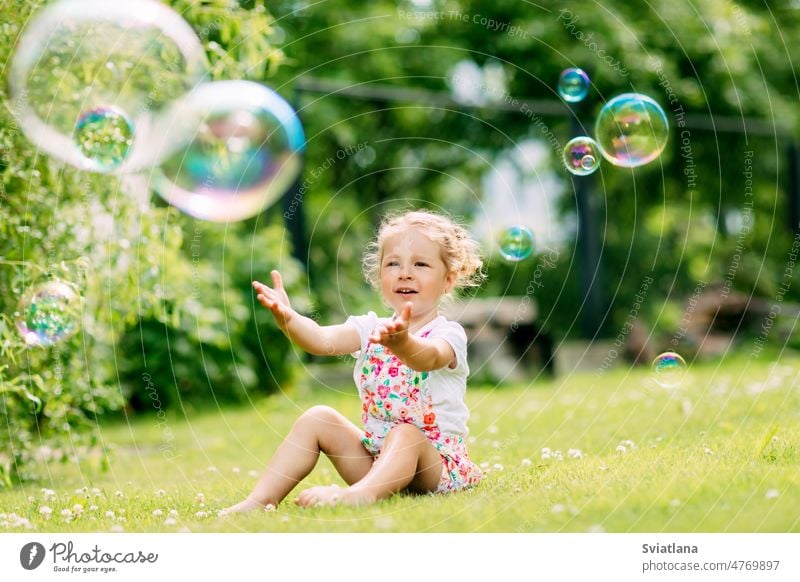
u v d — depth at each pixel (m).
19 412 4.05
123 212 4.12
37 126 3.76
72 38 3.88
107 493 3.49
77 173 4.04
